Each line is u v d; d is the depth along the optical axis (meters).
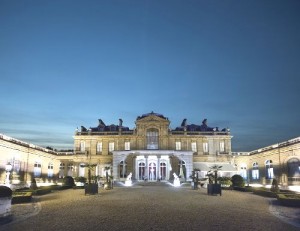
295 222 13.89
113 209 17.23
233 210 17.38
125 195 26.98
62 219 13.89
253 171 60.09
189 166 59.41
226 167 60.31
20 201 20.81
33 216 14.78
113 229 11.77
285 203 19.89
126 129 70.88
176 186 45.56
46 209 17.39
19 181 44.47
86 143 66.38
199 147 65.31
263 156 53.69
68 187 39.97
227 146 65.50
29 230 11.56
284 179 44.34
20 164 45.44
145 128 65.50
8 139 42.12
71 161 66.00
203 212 16.31
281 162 45.56
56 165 64.12
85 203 20.42
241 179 37.56
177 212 16.12
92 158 65.38
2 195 14.02
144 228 11.95
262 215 15.74
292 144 41.44
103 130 68.81
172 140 65.38
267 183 51.00
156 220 13.66
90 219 13.88
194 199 23.38
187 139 65.56
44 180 55.97
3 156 39.66
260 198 25.16
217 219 14.17
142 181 56.56
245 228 12.27
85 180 48.34
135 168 60.41
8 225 12.55
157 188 39.44
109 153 65.69
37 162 52.91
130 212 16.05
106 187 37.28
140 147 64.75
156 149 63.47
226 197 25.62
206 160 64.69
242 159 64.06
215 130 67.31
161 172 60.66
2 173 39.06
